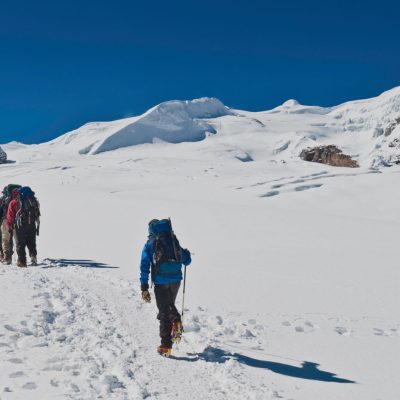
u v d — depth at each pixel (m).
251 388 5.38
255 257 16.47
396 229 25.73
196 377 5.66
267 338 7.83
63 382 4.95
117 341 6.69
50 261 14.48
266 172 104.94
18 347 6.05
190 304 9.72
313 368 6.39
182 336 7.39
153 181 83.94
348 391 5.57
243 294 10.83
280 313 9.38
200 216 31.19
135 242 19.94
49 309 8.05
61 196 49.75
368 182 58.84
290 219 29.52
